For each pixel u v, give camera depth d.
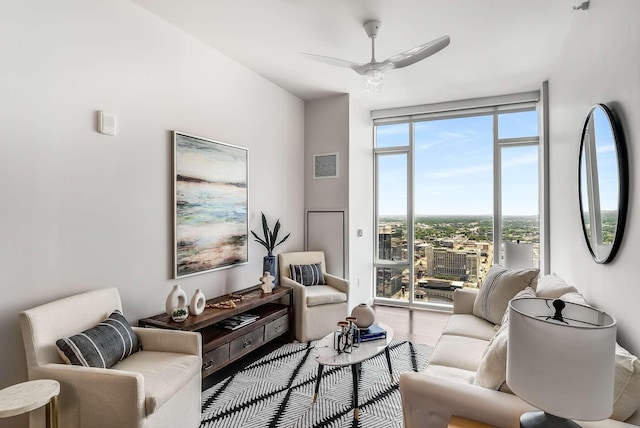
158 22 2.71
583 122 2.36
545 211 3.84
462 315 3.04
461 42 3.09
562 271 3.12
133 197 2.53
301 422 2.22
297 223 4.64
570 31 2.75
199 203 3.08
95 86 2.28
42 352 1.71
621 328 1.68
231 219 3.47
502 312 2.68
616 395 1.23
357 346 2.44
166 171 2.79
